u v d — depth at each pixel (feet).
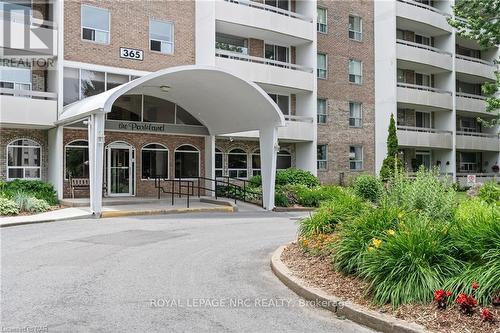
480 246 19.60
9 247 35.04
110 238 39.55
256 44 92.17
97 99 54.65
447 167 119.34
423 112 120.98
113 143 73.05
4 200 52.80
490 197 42.29
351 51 105.09
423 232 21.24
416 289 18.99
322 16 101.35
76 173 68.33
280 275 25.77
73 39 68.39
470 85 135.23
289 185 76.28
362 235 23.98
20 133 66.80
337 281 23.00
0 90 61.21
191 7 81.56
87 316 19.36
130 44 73.97
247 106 66.80
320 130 99.04
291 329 18.15
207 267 29.01
